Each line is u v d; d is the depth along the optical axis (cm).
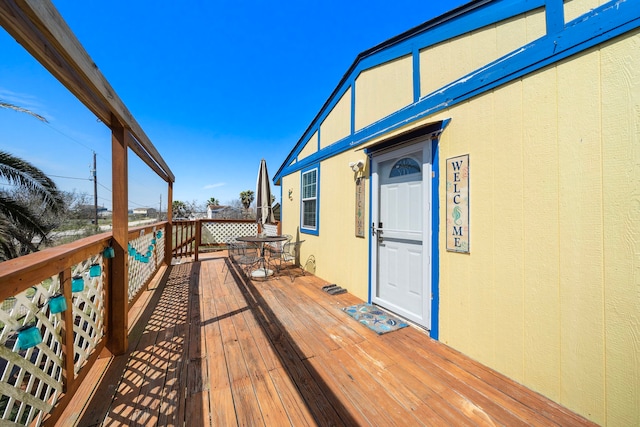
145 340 232
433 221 235
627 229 129
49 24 108
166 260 554
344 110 389
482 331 195
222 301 334
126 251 220
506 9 184
